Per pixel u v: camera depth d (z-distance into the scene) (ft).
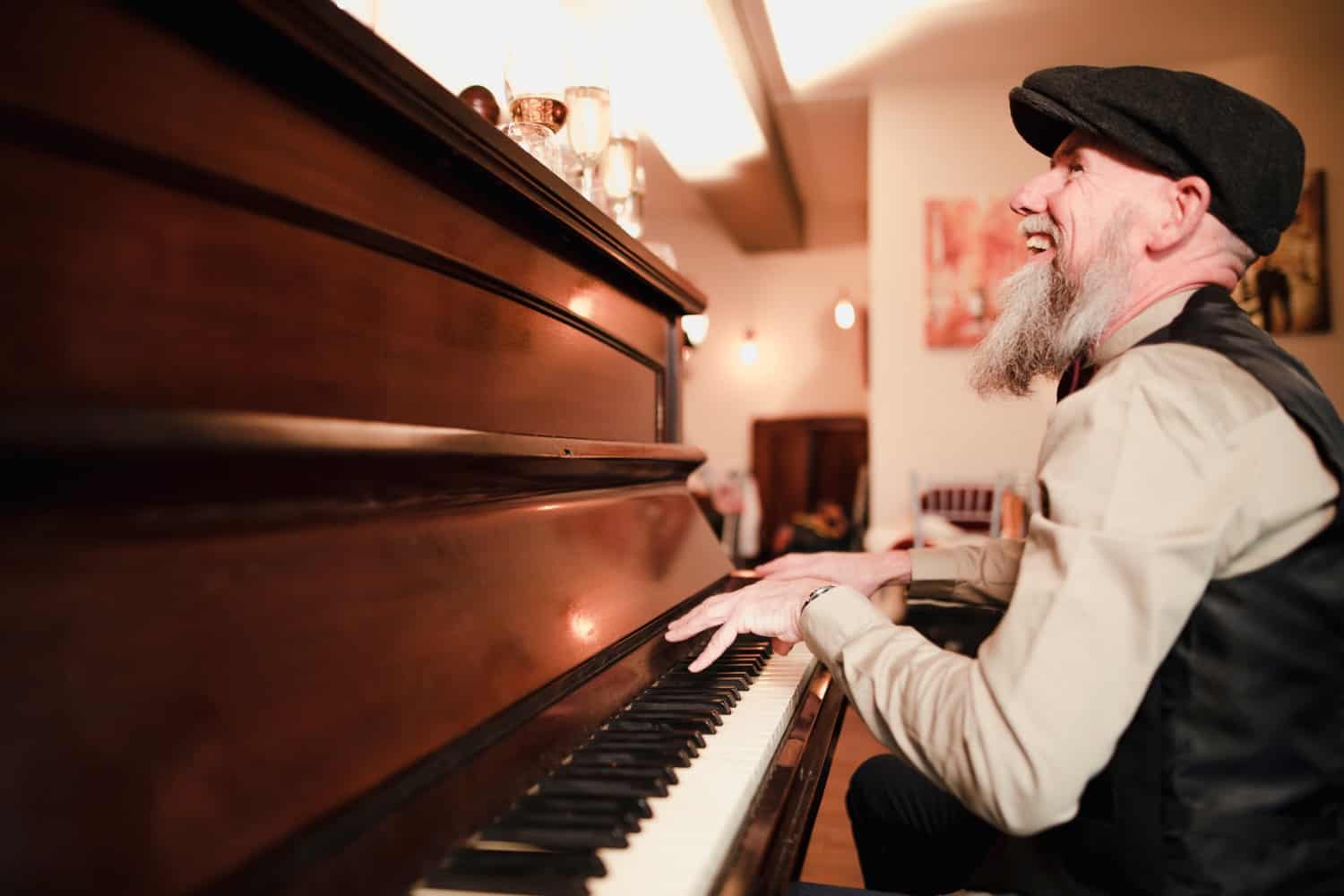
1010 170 17.26
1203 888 2.41
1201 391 2.41
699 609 3.51
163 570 1.55
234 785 1.55
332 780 1.74
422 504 2.50
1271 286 16.17
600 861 1.77
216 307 1.79
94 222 1.52
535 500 3.31
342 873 1.68
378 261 2.36
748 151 18.78
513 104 4.59
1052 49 16.11
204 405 1.75
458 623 2.34
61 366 1.44
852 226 27.61
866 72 17.11
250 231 1.89
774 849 2.08
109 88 1.54
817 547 22.71
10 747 1.25
